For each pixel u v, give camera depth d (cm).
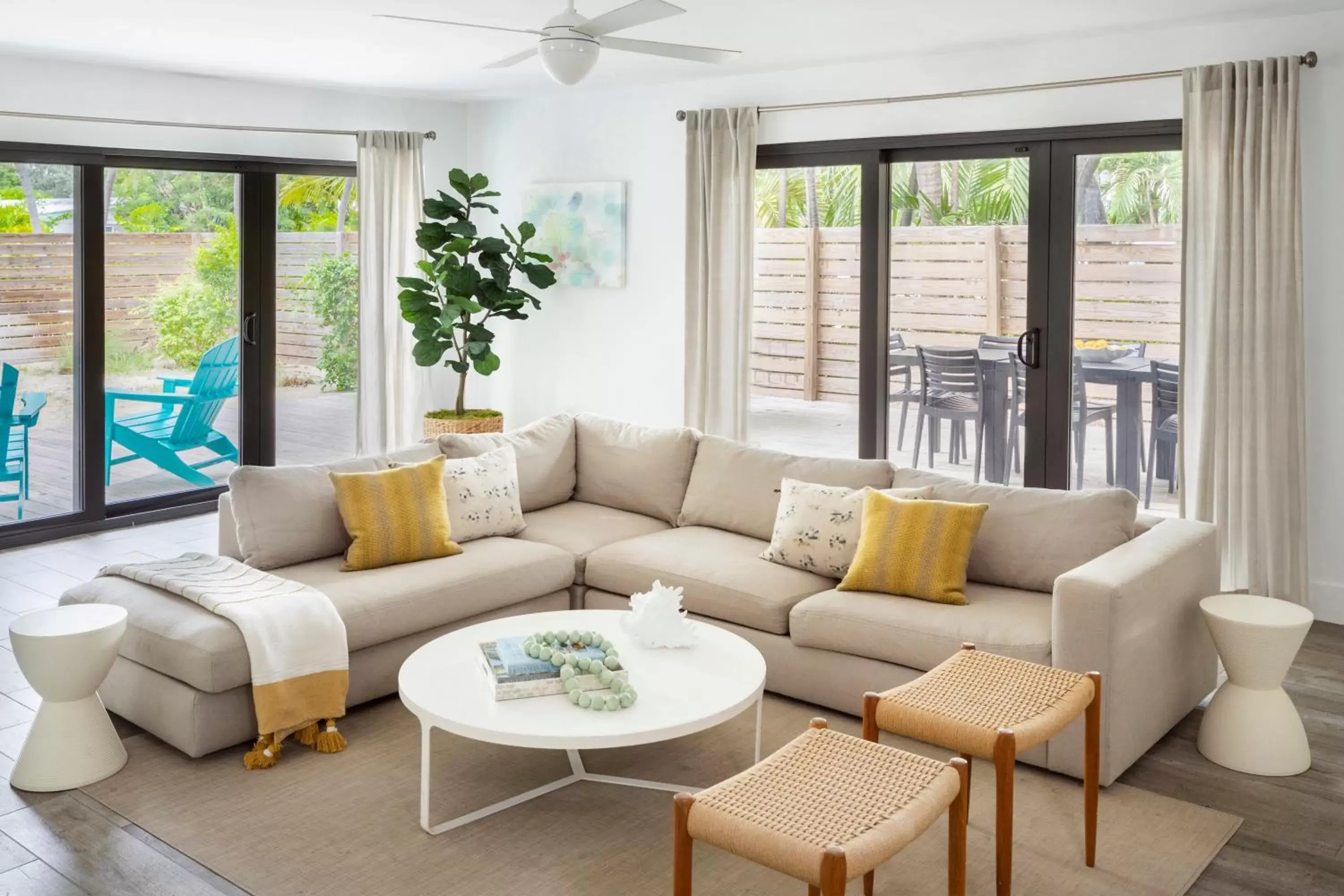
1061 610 333
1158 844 305
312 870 289
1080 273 557
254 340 695
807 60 586
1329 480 491
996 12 478
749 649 355
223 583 380
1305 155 484
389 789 334
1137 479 554
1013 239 576
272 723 345
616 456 520
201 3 462
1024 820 318
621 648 355
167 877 285
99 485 641
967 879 287
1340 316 483
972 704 285
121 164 627
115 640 337
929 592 381
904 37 528
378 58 585
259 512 415
